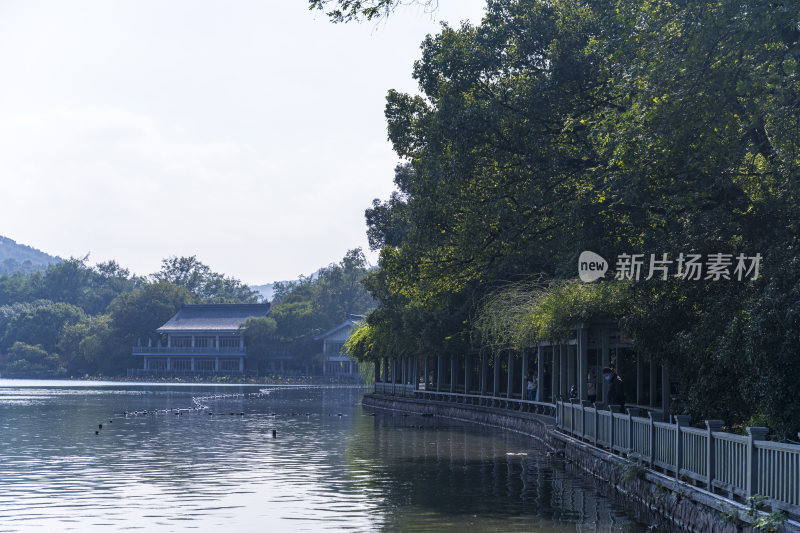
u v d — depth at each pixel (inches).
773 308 619.5
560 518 646.5
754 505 496.1
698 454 603.2
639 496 720.3
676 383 1102.4
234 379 5590.6
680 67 696.4
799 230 740.0
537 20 1103.6
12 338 7091.5
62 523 624.4
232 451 1145.4
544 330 1246.9
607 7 1039.0
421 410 2130.9
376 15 759.7
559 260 1536.7
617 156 753.0
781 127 695.7
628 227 965.2
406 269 1389.0
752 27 658.8
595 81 1055.6
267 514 660.7
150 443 1258.0
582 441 1003.3
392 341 2381.9
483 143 1098.1
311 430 1535.4
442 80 1207.6
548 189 1101.7
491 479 863.7
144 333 6427.2
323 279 6382.9
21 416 1904.5
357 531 597.6
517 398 1678.2
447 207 1227.9
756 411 709.9
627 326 861.2
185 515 656.4
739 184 799.1
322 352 5797.2
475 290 1831.9
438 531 597.6
